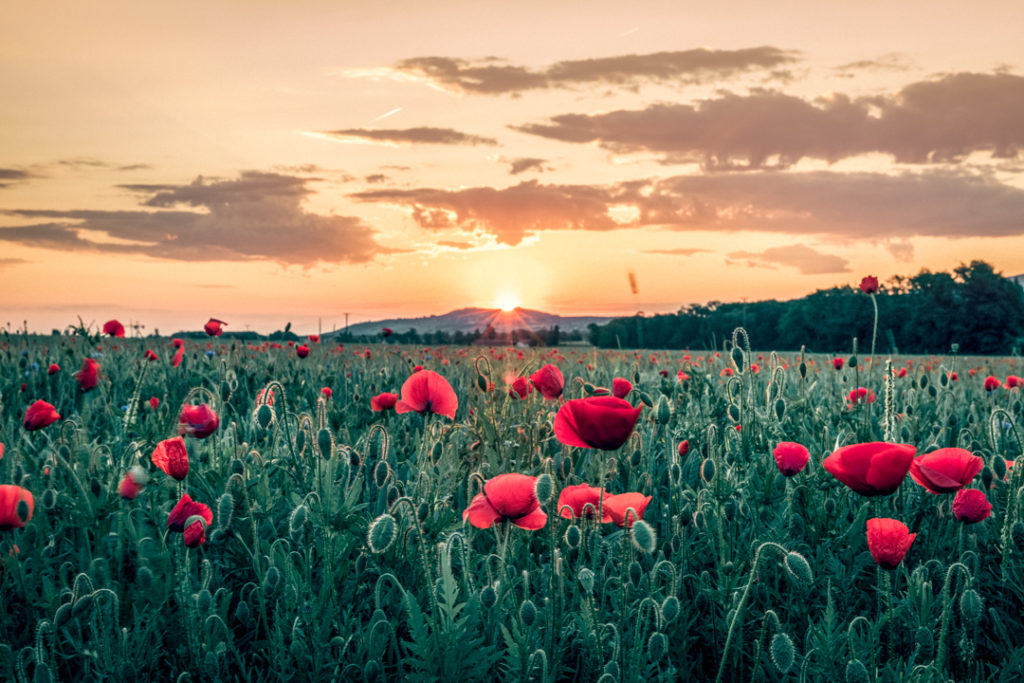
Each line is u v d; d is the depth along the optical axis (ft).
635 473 12.69
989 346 207.72
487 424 13.83
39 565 9.12
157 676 8.25
